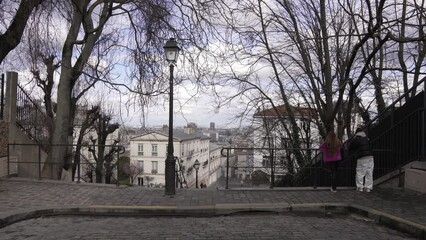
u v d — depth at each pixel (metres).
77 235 7.60
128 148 69.69
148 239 7.32
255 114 21.89
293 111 21.25
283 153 20.47
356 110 20.28
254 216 9.58
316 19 18.11
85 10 15.34
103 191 11.62
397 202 10.01
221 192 11.71
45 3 12.91
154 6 14.92
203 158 84.25
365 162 11.55
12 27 13.96
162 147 68.38
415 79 17.78
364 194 11.16
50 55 14.30
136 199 10.62
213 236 7.55
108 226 8.44
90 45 17.48
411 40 11.45
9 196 10.72
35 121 18.66
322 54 18.44
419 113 11.45
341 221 8.94
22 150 15.30
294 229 8.12
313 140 21.19
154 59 16.44
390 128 12.56
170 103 11.64
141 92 16.88
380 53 18.30
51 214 9.44
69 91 17.22
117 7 16.31
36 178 13.87
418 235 7.36
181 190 11.98
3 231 7.96
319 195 11.20
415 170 11.30
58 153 16.64
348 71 14.96
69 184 12.58
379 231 7.95
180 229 8.16
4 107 14.86
